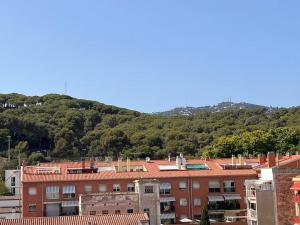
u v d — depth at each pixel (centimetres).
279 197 8269
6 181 14662
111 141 19700
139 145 19138
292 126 18738
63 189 9750
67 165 10975
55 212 9619
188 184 10294
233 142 15525
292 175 8362
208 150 15788
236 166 11025
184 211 10175
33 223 6838
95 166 11206
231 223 8994
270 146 15575
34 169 10562
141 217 7188
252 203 8475
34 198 9594
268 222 8200
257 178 10512
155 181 8925
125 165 11106
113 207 8631
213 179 10419
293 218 8206
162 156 17900
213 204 10306
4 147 19825
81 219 7050
